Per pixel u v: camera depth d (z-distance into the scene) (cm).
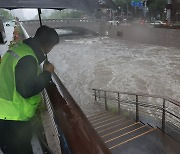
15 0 224
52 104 166
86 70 3117
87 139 121
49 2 230
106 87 2364
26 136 199
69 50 4753
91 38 6512
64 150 132
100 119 1070
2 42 1430
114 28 6131
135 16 7375
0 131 186
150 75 2727
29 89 169
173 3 5184
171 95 2100
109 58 3803
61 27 7112
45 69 184
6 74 175
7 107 180
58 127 149
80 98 2005
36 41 187
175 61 3331
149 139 700
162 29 4472
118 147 673
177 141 679
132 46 4797
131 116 1006
